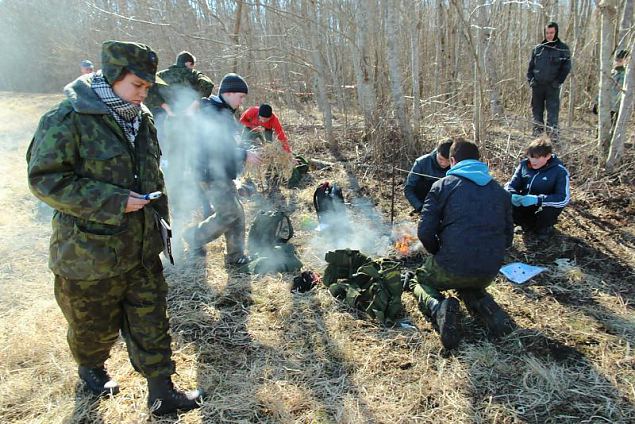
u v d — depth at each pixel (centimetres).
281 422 238
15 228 489
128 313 222
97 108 190
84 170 193
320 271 396
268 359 287
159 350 228
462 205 300
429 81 1030
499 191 306
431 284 328
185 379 269
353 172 648
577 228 449
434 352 289
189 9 1002
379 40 898
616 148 539
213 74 934
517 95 970
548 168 427
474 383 263
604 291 347
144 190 210
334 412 246
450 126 699
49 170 185
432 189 317
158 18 1031
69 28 1928
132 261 210
